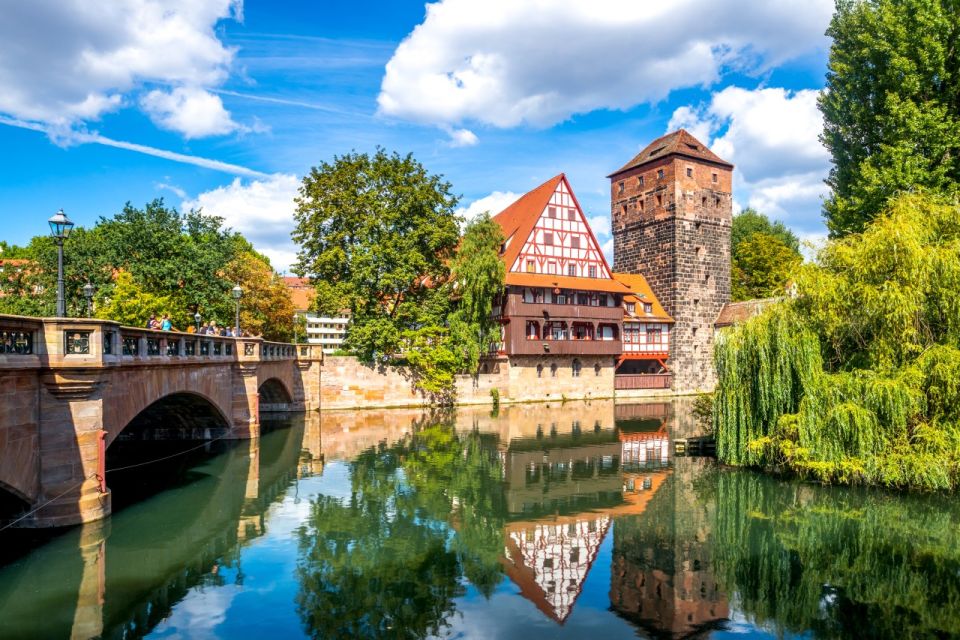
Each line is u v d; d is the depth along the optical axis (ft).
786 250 222.07
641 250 211.61
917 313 61.36
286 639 33.32
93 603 37.55
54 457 44.75
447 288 161.79
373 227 144.36
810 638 34.01
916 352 61.41
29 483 42.86
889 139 94.99
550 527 54.34
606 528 53.98
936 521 53.78
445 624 35.58
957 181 91.86
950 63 92.63
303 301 320.09
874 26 97.55
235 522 54.90
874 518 55.06
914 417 60.13
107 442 49.83
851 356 66.54
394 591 40.16
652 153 213.25
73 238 129.90
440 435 107.96
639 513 58.39
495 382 166.40
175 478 72.02
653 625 35.58
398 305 154.71
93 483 47.16
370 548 48.44
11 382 40.06
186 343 69.31
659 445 97.71
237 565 44.47
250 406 94.84
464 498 64.18
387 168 146.10
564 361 178.19
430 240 151.64
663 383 195.93
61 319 43.50
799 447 62.95
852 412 60.03
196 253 132.57
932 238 64.03
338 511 58.85
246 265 154.71
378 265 144.05
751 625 35.53
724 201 207.72
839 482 66.03
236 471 76.02
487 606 37.99
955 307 59.57
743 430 69.97
